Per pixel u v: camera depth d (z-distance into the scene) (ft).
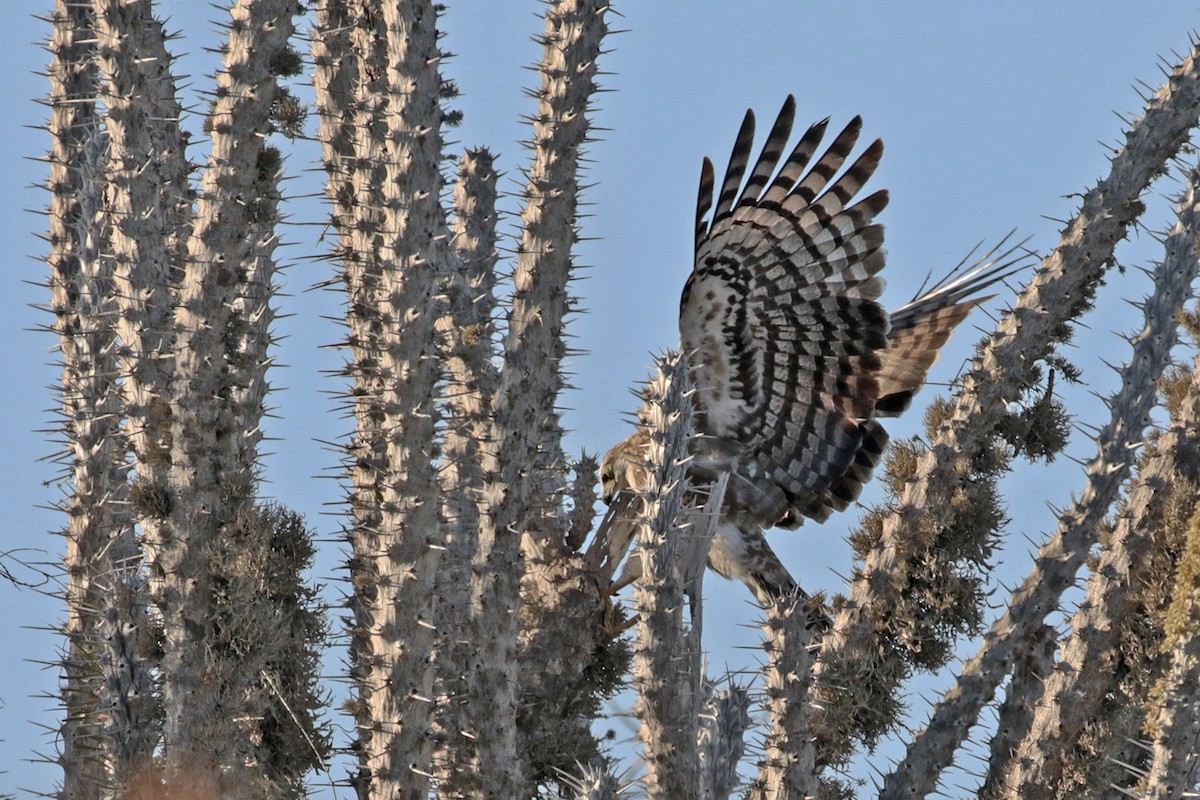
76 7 49.73
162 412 37.83
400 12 37.01
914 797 43.29
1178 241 45.57
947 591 44.96
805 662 36.52
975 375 46.57
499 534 38.78
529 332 39.47
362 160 39.14
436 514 36.32
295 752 38.06
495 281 46.62
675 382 33.91
